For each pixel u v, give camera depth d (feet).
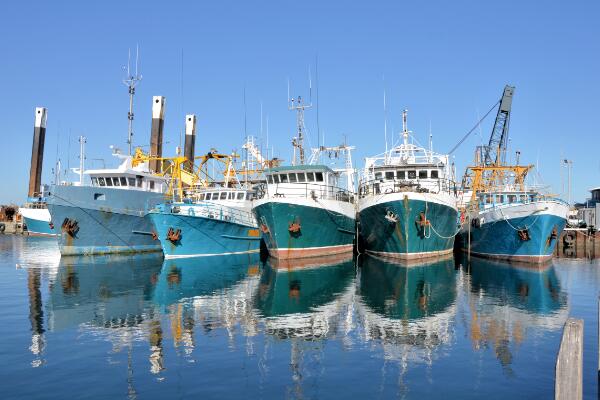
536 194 115.24
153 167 177.78
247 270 86.94
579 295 60.29
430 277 77.77
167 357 34.19
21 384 28.84
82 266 92.32
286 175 112.47
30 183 215.92
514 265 97.55
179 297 58.29
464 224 131.23
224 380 29.76
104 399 26.81
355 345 37.37
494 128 216.74
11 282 70.54
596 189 248.32
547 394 27.71
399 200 95.35
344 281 72.90
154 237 117.91
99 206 111.55
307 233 103.09
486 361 33.45
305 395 27.53
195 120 196.44
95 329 42.09
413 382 29.50
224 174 147.23
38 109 216.74
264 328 42.73
